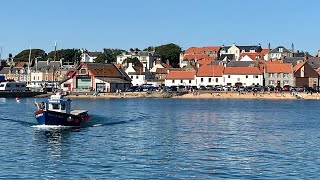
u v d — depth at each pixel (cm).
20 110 12388
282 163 5266
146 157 5559
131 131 8012
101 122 9344
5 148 6097
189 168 5006
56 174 4697
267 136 7494
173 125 9138
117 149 6097
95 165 5091
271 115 11644
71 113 8594
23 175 4653
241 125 9238
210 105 15512
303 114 11969
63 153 5772
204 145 6500
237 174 4772
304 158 5550
